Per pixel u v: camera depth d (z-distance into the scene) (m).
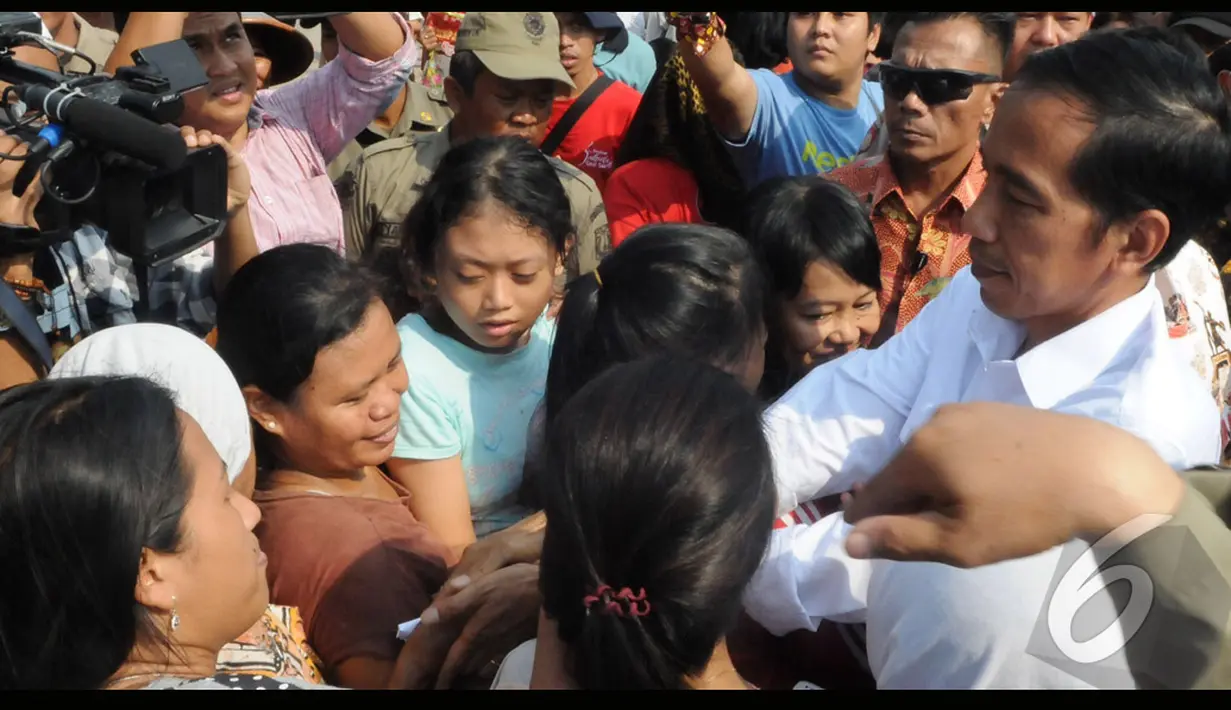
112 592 1.27
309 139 3.06
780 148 3.40
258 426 2.04
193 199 2.19
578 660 1.18
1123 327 1.52
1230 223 2.52
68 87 1.98
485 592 1.57
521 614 1.55
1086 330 1.54
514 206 2.27
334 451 2.00
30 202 2.05
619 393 1.19
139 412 1.33
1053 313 1.57
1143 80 1.38
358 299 1.98
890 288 2.88
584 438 1.16
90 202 2.08
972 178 2.81
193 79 2.13
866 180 2.92
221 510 1.38
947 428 0.92
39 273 2.32
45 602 1.26
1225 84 2.64
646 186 3.41
